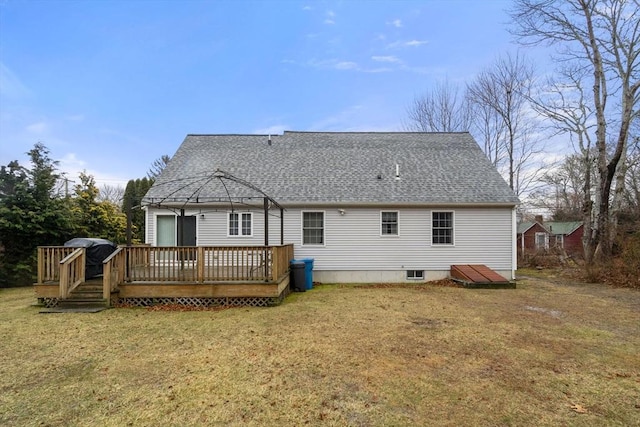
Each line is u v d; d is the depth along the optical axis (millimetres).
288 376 4602
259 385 4332
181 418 3568
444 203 13312
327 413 3650
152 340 6207
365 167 15258
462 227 13594
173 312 8383
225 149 16484
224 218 13492
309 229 13602
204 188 13875
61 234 14227
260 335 6457
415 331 6684
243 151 16359
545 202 32844
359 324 7203
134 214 22984
